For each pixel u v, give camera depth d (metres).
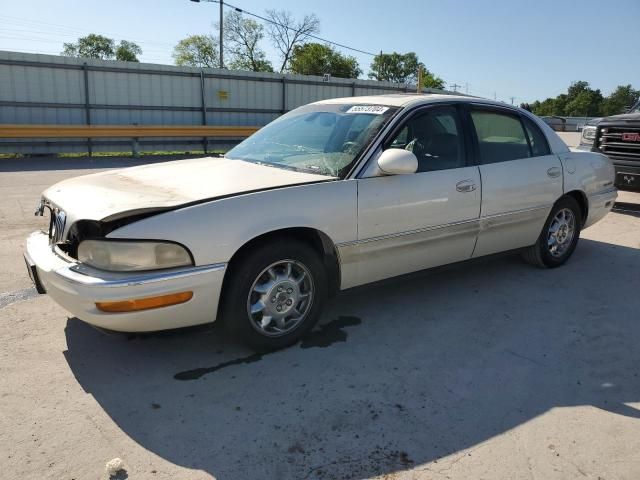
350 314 3.89
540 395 2.86
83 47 71.25
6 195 8.44
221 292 3.02
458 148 3.97
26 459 2.29
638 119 7.28
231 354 3.26
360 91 22.59
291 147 3.91
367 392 2.85
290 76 20.39
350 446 2.41
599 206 5.21
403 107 3.73
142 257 2.68
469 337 3.54
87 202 2.94
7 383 2.87
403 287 4.45
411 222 3.63
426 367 3.13
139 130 16.23
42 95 15.57
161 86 17.61
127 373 3.02
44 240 3.30
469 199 3.95
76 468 2.24
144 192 3.05
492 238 4.25
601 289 4.48
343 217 3.29
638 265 5.16
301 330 3.35
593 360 3.26
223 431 2.51
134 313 2.67
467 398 2.81
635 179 7.34
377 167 3.46
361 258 3.46
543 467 2.29
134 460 2.30
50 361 3.12
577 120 39.59
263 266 3.06
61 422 2.55
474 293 4.34
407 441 2.45
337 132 3.80
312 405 2.73
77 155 16.14
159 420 2.58
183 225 2.75
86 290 2.64
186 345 3.35
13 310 3.81
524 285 4.54
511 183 4.24
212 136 17.91
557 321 3.82
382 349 3.35
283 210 3.05
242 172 3.49
